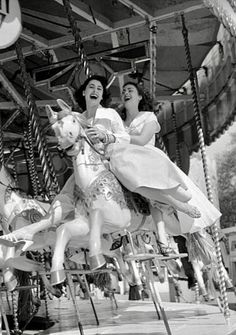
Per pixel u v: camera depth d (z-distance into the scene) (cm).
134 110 497
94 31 737
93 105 429
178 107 1256
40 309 875
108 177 385
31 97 606
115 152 393
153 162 391
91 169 382
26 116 883
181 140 1257
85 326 575
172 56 1057
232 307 902
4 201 438
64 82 744
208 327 495
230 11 495
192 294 1112
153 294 430
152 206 425
